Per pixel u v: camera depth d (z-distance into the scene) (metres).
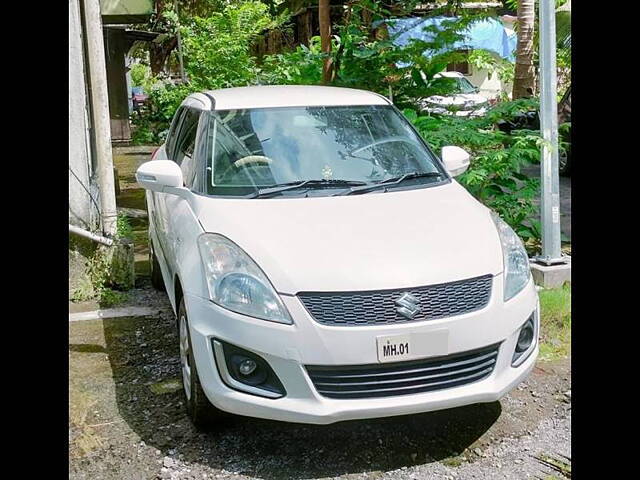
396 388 2.89
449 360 2.95
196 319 3.09
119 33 13.85
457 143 5.72
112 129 14.20
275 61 9.71
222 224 3.35
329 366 2.84
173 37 14.91
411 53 7.13
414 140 4.27
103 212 5.50
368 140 4.09
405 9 7.98
